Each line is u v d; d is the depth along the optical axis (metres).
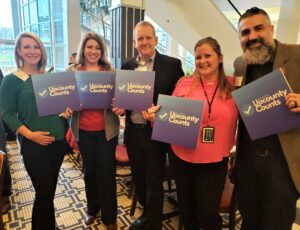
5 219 2.17
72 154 3.61
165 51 7.61
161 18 5.07
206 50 1.43
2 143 2.30
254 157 1.38
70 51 5.25
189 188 1.57
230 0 5.22
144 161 1.86
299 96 1.16
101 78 1.67
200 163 1.46
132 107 1.65
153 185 1.81
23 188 2.72
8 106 1.54
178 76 1.81
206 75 1.48
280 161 1.30
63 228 2.05
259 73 1.39
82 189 2.71
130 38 4.28
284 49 1.31
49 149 1.63
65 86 1.56
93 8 5.25
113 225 1.95
